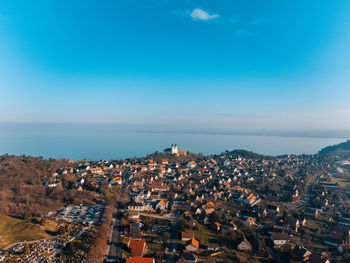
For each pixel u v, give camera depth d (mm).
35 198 187625
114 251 127375
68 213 169000
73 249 121812
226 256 131625
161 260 123125
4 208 162625
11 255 114250
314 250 145000
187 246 134500
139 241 132750
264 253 137125
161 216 178250
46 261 112062
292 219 184750
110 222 159750
